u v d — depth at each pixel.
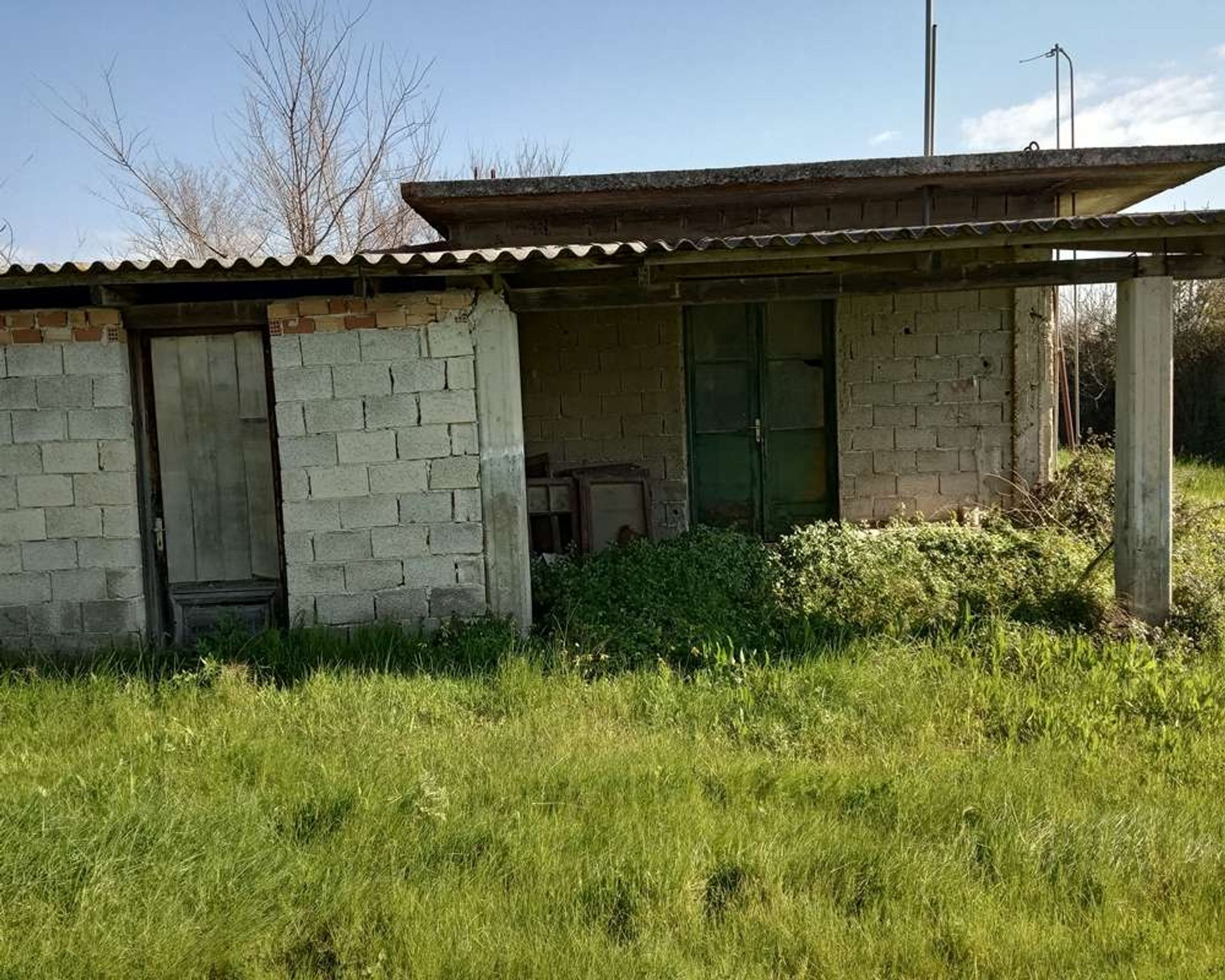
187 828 3.52
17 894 3.13
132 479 5.97
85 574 5.95
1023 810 3.83
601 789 3.99
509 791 3.98
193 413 6.27
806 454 9.07
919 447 8.75
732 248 5.34
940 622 6.03
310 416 5.98
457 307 5.96
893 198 9.03
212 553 6.34
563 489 8.32
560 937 3.05
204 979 2.86
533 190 8.52
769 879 3.34
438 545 6.07
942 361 8.70
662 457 8.95
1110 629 6.01
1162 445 6.03
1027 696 4.96
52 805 3.67
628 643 5.76
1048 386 8.66
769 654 5.65
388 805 3.78
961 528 7.97
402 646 5.79
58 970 2.82
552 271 5.79
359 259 5.28
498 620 6.00
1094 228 5.25
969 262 7.49
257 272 5.38
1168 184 8.88
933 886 3.34
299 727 4.71
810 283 5.92
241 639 5.89
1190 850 3.53
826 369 8.99
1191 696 4.91
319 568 6.05
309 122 16.02
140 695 5.11
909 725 4.71
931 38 12.12
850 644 5.72
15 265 5.25
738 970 2.91
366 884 3.29
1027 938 3.05
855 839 3.62
